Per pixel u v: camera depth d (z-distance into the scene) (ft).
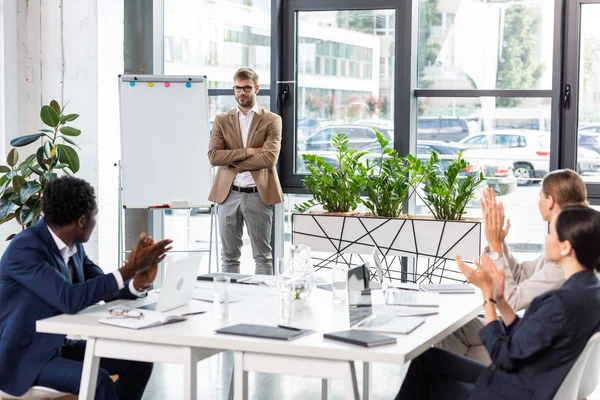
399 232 16.78
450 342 11.30
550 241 8.27
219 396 13.87
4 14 19.35
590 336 7.91
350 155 18.22
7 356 9.68
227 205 18.81
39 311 9.84
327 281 12.32
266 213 18.80
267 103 20.72
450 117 19.60
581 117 18.57
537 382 7.93
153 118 19.08
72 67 19.98
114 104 20.47
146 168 19.06
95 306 10.14
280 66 20.66
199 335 8.50
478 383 8.32
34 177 19.80
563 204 10.37
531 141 19.03
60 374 9.62
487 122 19.31
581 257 8.00
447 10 19.42
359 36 20.01
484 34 19.19
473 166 19.48
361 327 8.93
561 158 18.78
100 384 9.36
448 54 19.52
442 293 11.34
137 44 21.15
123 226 21.17
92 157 20.03
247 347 8.29
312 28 20.39
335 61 20.29
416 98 19.80
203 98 19.08
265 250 18.94
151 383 14.66
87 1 19.74
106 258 20.45
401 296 10.91
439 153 19.74
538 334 7.76
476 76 19.35
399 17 19.51
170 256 21.77
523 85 19.01
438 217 16.79
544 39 18.75
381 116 20.01
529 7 18.79
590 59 18.40
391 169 17.47
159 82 19.11
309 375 8.20
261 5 20.71
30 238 9.91
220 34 21.22
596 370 9.06
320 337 8.48
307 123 20.67
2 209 17.46
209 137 19.21
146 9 21.04
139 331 8.69
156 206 19.03
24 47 20.06
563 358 7.88
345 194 17.72
